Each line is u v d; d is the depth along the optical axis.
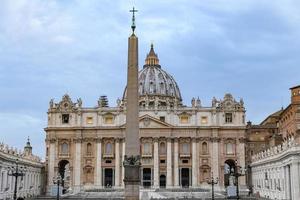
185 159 140.12
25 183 116.31
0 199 92.00
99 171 139.62
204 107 142.38
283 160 89.38
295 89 113.88
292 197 82.12
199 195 116.56
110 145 141.38
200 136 140.75
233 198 103.25
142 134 140.25
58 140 141.50
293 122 112.25
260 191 119.62
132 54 50.34
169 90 191.12
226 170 139.50
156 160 139.25
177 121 141.62
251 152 154.62
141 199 98.88
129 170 48.88
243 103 142.25
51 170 139.50
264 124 162.88
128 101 49.59
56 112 142.88
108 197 109.81
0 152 90.00
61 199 102.44
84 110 142.38
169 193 120.69
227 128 140.62
